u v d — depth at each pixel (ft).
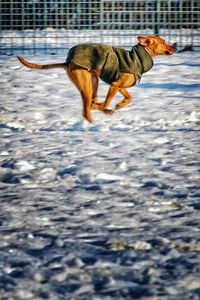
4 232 28.45
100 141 46.29
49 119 54.54
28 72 82.38
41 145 45.03
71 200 33.12
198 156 42.04
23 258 25.40
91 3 115.03
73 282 23.20
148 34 116.47
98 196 33.83
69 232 28.45
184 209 31.94
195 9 119.85
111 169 38.65
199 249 26.50
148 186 35.70
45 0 110.73
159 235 28.07
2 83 73.46
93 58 48.11
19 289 22.45
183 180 36.68
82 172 37.83
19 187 35.68
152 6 114.73
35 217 30.48
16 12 123.54
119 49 48.70
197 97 64.90
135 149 43.86
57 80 75.87
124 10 112.27
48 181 36.78
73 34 123.75
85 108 49.52
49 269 24.35
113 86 48.60
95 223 29.68
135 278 23.58
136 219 30.27
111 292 22.36
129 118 54.70
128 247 26.61
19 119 54.49
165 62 94.02
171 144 45.57
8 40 125.18
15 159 41.01
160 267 24.57
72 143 45.57
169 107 59.36
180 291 22.45
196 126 52.47
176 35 114.01
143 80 76.02
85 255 25.79
